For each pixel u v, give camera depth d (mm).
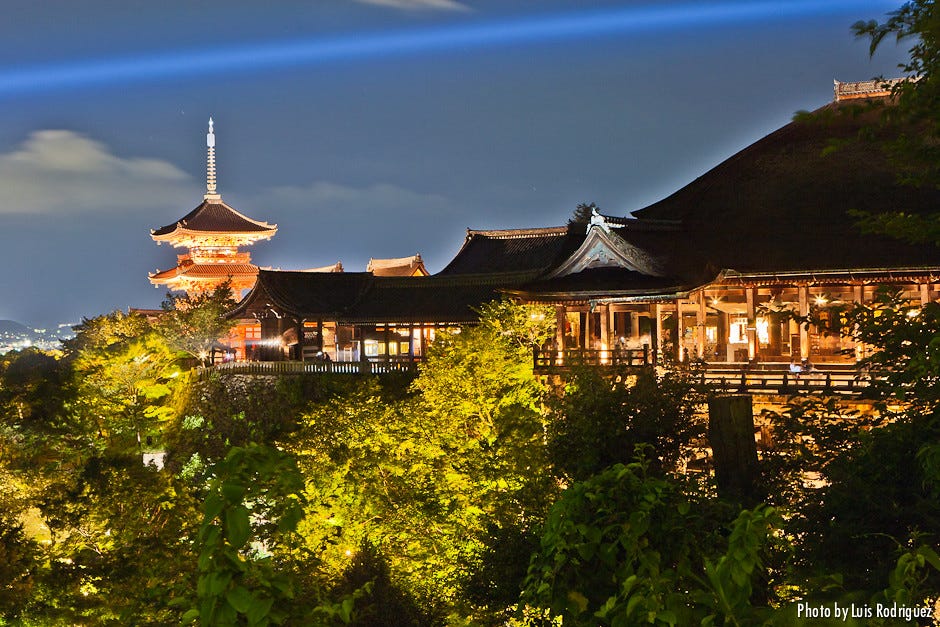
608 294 47156
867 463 14922
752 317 47344
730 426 20500
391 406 40781
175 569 30172
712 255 49812
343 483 36406
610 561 8656
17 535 33500
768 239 50469
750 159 56906
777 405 37031
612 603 7473
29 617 31141
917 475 14297
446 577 31188
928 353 13211
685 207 55844
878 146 53000
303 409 58844
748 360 48031
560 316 49406
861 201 51031
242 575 7559
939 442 12250
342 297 75625
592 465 23328
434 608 30062
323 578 29578
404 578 31781
